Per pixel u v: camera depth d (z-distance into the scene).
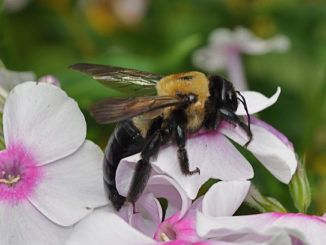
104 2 0.23
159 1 0.22
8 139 0.14
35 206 0.14
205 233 0.12
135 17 0.22
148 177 0.14
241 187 0.13
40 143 0.14
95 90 0.17
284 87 0.21
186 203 0.13
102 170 0.14
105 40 0.22
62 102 0.14
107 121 0.13
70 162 0.14
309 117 0.19
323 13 0.21
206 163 0.14
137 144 0.14
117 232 0.13
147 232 0.14
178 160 0.14
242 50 0.21
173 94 0.14
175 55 0.18
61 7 0.22
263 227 0.13
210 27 0.22
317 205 0.16
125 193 0.14
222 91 0.14
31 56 0.22
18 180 0.14
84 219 0.13
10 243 0.13
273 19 0.21
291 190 0.14
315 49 0.21
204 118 0.14
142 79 0.15
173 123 0.14
